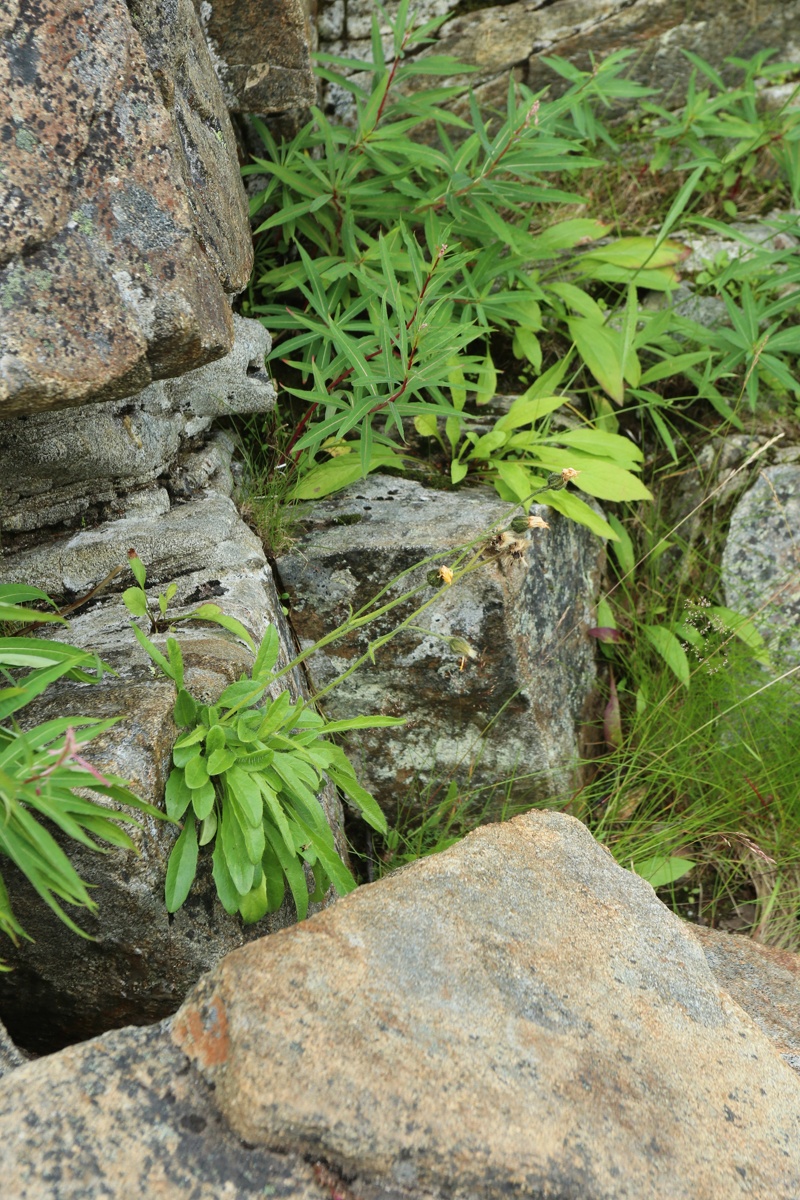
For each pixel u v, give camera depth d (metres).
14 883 1.46
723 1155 1.31
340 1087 1.21
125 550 2.12
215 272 1.97
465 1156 1.19
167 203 1.66
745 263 2.80
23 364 1.45
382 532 2.37
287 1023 1.26
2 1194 1.09
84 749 1.50
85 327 1.53
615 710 2.74
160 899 1.52
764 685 2.63
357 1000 1.32
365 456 2.27
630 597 2.88
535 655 2.45
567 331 3.04
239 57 2.55
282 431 2.66
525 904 1.55
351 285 2.78
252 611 2.04
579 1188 1.20
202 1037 1.29
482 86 3.14
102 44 1.60
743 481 2.87
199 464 2.42
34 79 1.51
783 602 2.75
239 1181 1.16
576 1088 1.31
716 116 3.19
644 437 3.04
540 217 3.18
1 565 2.04
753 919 2.48
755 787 2.56
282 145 2.73
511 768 2.45
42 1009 1.64
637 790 2.63
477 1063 1.29
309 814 1.71
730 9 3.10
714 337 2.89
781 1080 1.44
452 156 2.64
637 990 1.48
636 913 1.62
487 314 2.80
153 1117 1.20
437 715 2.40
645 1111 1.32
